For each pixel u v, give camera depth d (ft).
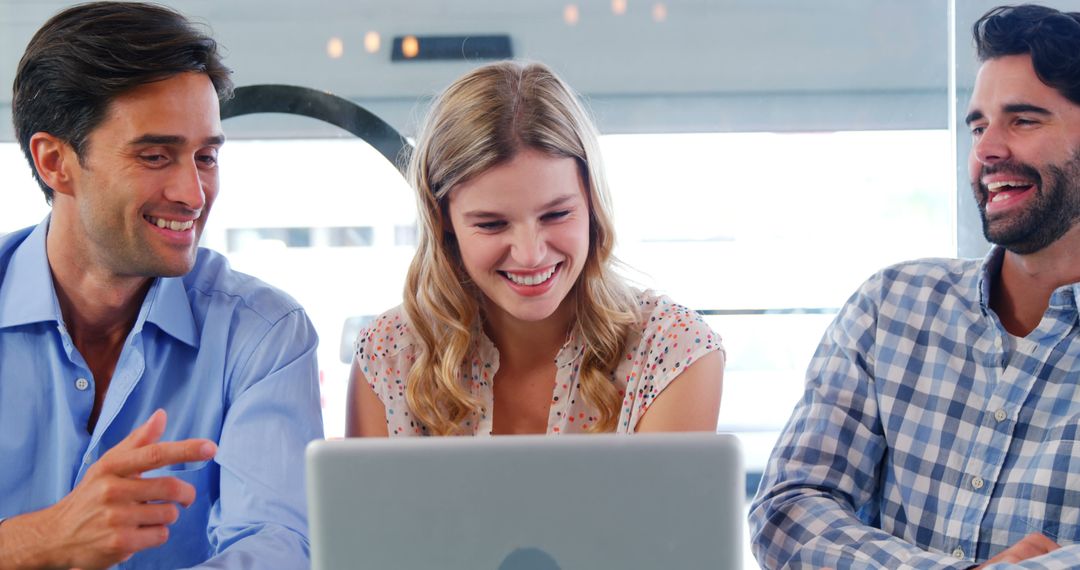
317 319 7.91
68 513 3.32
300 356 4.58
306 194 7.79
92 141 4.04
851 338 4.78
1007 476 4.27
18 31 7.68
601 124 7.82
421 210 4.68
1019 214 4.24
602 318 4.65
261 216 7.80
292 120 7.72
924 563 3.76
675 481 2.64
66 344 4.35
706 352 4.66
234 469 4.34
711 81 7.80
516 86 4.32
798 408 4.78
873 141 7.86
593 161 4.47
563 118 4.32
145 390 4.51
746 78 7.80
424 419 4.77
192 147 4.14
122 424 4.47
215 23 7.61
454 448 2.65
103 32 3.99
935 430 4.49
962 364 4.53
